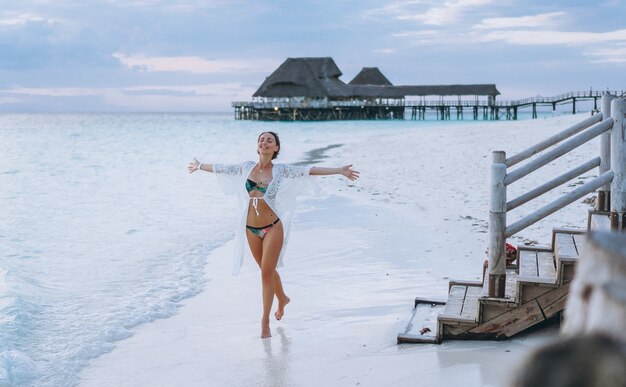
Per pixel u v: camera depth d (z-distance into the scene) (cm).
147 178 2167
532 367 94
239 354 559
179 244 1065
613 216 545
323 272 847
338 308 687
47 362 543
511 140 2820
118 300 734
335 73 10300
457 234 1061
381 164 2380
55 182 2070
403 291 746
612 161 543
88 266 915
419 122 9638
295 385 479
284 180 607
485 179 1748
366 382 471
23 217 1356
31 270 883
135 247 1044
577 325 107
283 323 643
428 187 1672
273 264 604
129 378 513
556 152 534
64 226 1248
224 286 798
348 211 1335
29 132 7144
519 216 1180
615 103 537
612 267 103
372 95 10019
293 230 1134
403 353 527
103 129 8131
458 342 543
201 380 500
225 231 1178
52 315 672
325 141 4328
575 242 582
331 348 559
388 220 1211
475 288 634
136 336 618
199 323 655
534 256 633
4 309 660
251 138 5388
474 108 10094
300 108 10162
